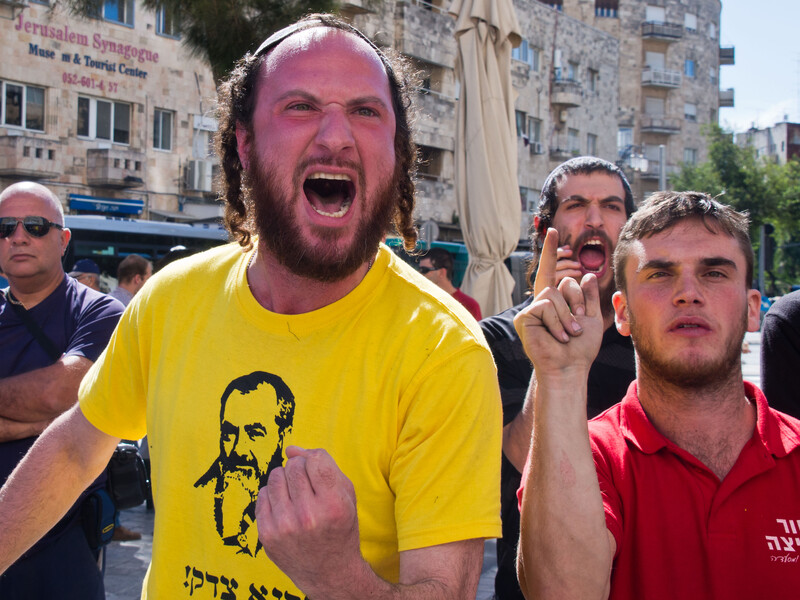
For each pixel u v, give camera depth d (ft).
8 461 10.51
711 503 6.15
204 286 6.38
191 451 5.87
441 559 4.98
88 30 81.71
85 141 82.33
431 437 5.18
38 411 10.55
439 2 105.60
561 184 10.00
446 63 105.70
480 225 24.43
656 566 6.15
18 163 76.28
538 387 5.99
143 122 86.17
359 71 5.75
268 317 5.81
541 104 128.67
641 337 6.55
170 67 88.48
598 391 8.99
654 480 6.31
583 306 6.07
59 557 10.18
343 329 5.65
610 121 144.97
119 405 6.70
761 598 5.95
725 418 6.38
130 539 20.20
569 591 5.62
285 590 5.39
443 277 24.93
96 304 11.60
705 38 184.24
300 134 5.64
